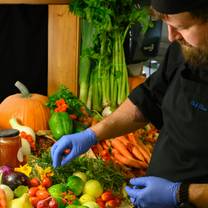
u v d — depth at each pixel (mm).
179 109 1176
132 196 1168
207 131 1105
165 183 1104
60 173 1336
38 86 2232
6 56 2098
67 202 1193
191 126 1136
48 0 1819
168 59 1286
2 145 1354
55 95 1851
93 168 1387
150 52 2197
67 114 1732
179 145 1168
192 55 1057
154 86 1323
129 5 1920
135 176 1559
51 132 1725
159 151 1252
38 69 2193
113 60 2045
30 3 1791
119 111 1389
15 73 2152
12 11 2025
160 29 2176
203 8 822
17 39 2084
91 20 1858
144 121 1399
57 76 2123
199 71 1156
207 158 1108
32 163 1378
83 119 1826
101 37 1970
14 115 1779
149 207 1128
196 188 1030
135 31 2086
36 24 2098
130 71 2205
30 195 1195
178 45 1243
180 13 835
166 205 1086
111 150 1667
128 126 1385
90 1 1814
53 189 1226
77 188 1260
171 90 1230
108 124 1364
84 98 2064
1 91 2160
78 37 2010
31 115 1775
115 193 1326
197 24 852
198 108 1132
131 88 2143
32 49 2139
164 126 1266
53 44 2082
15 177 1224
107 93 2066
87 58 2018
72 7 1881
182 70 1197
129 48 2117
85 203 1201
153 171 1247
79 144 1338
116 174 1393
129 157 1639
